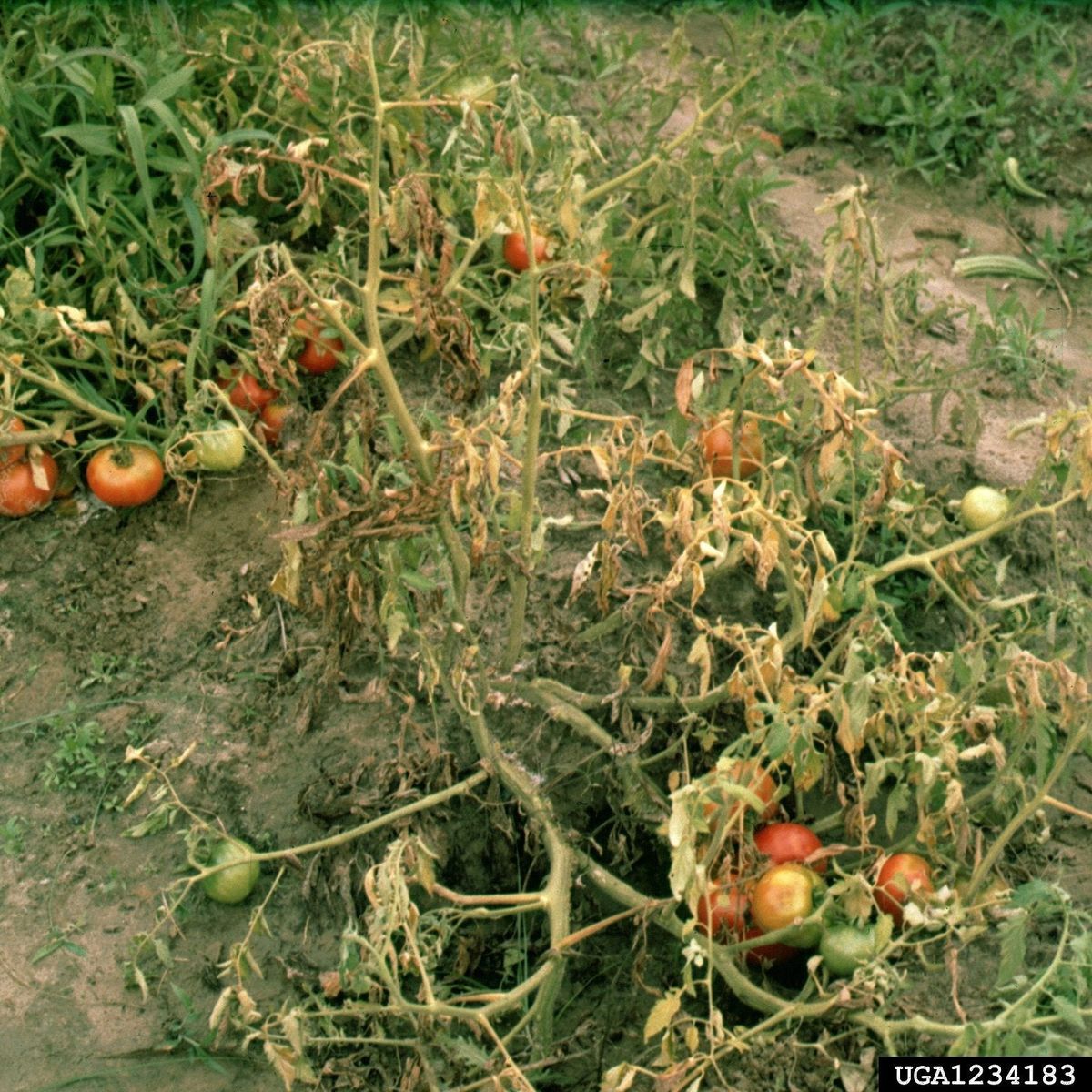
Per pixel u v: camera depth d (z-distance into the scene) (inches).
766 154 95.8
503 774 59.1
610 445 57.7
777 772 59.7
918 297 85.0
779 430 68.6
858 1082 52.7
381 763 62.2
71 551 70.7
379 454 63.3
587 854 59.0
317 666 65.0
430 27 79.7
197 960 57.8
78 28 78.1
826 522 69.9
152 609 68.4
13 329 69.5
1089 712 53.2
